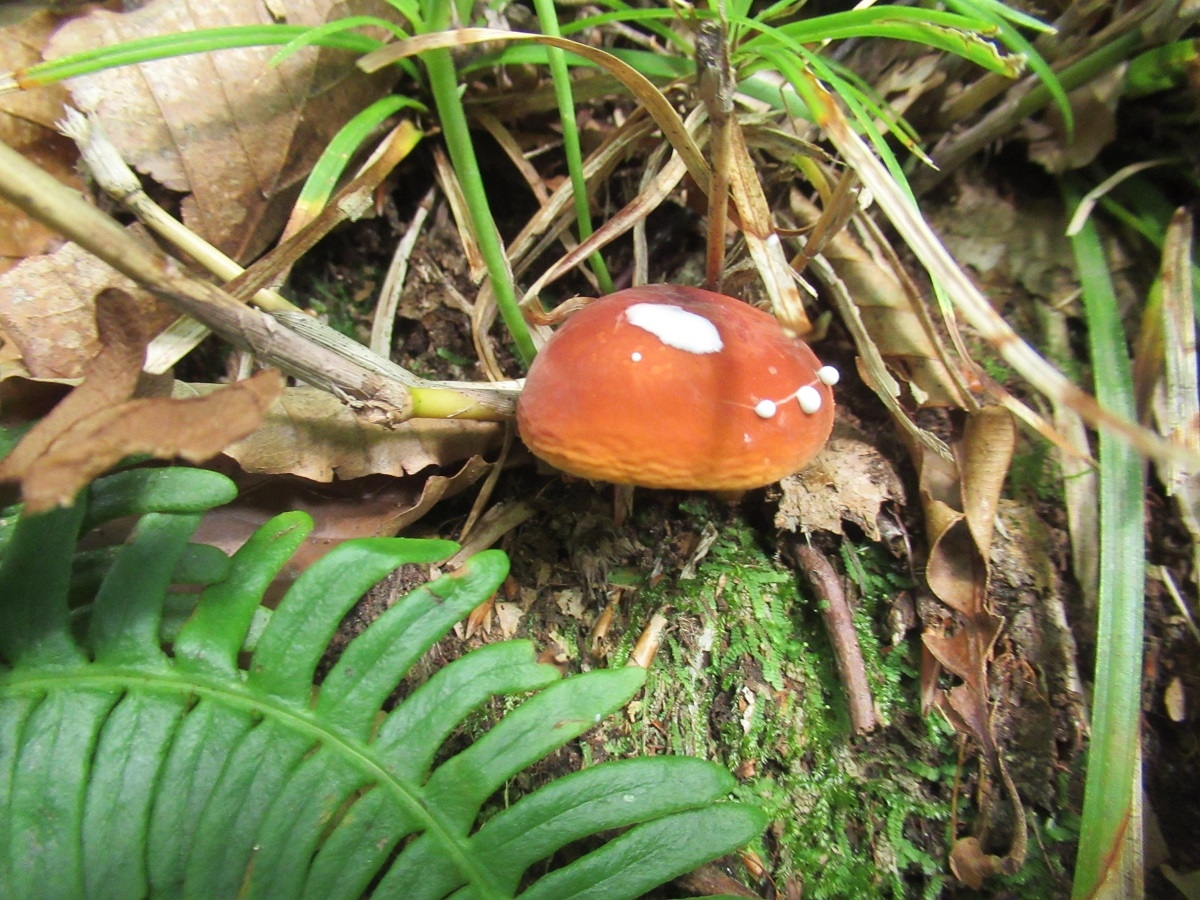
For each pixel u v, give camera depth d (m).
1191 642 0.14
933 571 0.14
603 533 0.15
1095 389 0.15
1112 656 0.13
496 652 0.10
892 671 0.14
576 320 0.13
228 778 0.10
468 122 0.17
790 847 0.13
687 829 0.10
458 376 0.16
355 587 0.10
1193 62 0.15
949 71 0.17
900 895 0.13
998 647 0.14
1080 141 0.17
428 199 0.17
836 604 0.14
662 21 0.17
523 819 0.10
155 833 0.09
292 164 0.15
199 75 0.14
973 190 0.18
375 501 0.15
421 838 0.10
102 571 0.11
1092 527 0.14
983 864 0.13
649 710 0.14
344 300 0.17
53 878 0.09
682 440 0.12
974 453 0.14
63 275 0.14
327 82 0.15
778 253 0.12
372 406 0.12
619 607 0.15
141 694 0.10
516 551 0.15
